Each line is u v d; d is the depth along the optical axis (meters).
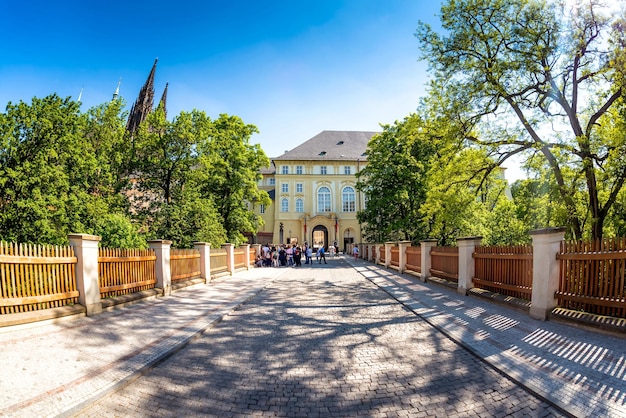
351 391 4.09
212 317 7.82
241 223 29.61
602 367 4.39
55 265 7.03
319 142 61.03
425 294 11.09
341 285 14.54
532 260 7.81
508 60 12.35
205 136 23.88
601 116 12.84
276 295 11.82
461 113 13.64
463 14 12.61
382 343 6.01
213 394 4.02
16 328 6.03
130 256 9.55
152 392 4.05
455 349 5.59
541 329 6.28
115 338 5.96
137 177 25.08
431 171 15.59
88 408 3.61
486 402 3.75
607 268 6.11
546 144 11.90
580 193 13.17
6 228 13.48
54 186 14.70
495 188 21.19
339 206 57.47
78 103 16.09
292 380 4.43
